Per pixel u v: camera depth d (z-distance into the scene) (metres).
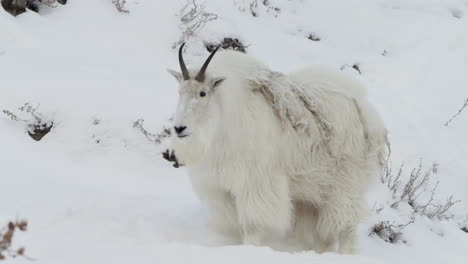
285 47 31.58
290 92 16.48
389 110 28.52
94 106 22.92
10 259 11.73
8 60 24.22
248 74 16.05
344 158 16.84
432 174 25.70
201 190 16.39
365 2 36.88
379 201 23.08
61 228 14.87
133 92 24.23
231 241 16.67
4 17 26.02
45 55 25.16
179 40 29.05
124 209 17.31
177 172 21.67
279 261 13.05
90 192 18.19
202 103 14.51
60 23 27.64
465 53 33.81
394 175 24.94
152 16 29.84
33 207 16.19
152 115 23.23
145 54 27.25
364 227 20.77
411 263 18.88
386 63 32.38
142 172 21.14
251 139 15.56
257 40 31.20
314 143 16.44
